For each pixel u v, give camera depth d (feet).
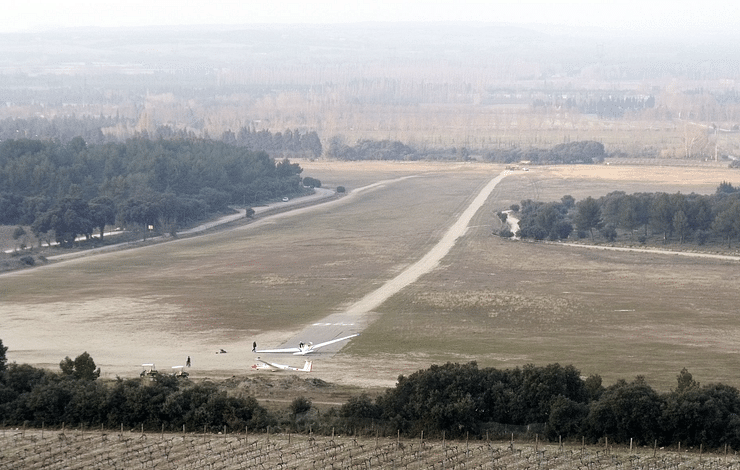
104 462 645.10
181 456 654.12
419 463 638.12
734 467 624.18
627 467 626.23
